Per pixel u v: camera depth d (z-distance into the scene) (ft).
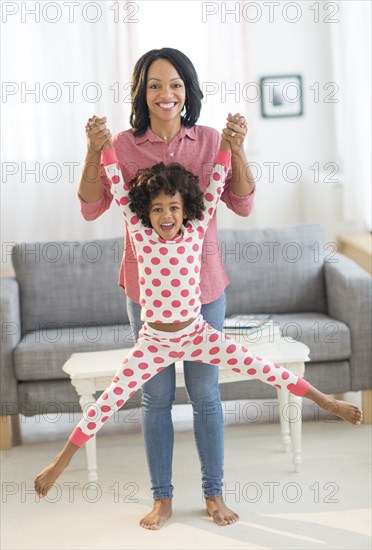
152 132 10.17
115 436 13.79
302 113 24.30
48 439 13.84
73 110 22.63
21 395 13.23
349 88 20.38
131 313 10.39
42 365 13.12
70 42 22.36
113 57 22.62
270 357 11.62
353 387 13.55
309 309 15.14
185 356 9.98
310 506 10.86
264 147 24.38
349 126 20.49
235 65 23.30
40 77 22.48
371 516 10.51
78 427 9.79
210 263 10.19
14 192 22.86
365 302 13.47
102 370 11.58
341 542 9.86
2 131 22.57
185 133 10.19
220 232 15.21
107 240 15.03
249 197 10.22
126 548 9.98
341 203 21.22
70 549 10.02
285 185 24.39
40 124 22.68
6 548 10.11
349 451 12.60
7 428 13.39
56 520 10.83
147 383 10.43
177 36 23.22
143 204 9.47
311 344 13.37
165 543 10.06
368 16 19.06
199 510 10.93
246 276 14.98
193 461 12.58
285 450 12.73
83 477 12.20
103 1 22.34
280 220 24.47
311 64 24.16
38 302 14.65
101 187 10.07
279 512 10.75
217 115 23.41
